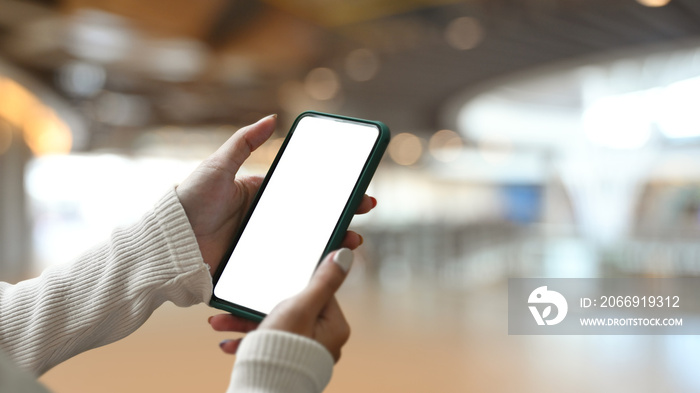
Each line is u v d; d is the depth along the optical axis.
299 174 0.86
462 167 19.47
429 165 19.72
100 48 8.13
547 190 12.94
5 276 8.49
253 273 0.82
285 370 0.50
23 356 0.74
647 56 8.30
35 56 8.95
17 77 9.80
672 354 4.13
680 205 10.45
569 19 6.45
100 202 22.05
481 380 3.52
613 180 11.41
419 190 19.95
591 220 11.55
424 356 4.09
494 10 6.30
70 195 21.80
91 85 12.95
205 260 0.84
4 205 9.75
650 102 10.95
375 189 18.11
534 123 15.90
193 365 3.75
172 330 4.80
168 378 3.47
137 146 21.41
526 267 7.66
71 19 6.71
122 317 0.77
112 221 21.81
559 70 9.33
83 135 19.11
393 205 18.69
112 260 0.77
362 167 0.83
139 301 0.75
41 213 20.69
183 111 17.45
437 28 7.18
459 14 6.55
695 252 6.36
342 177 0.84
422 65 9.24
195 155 21.94
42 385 0.38
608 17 6.36
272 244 0.83
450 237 8.95
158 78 11.50
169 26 6.99
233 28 7.29
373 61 9.11
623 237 7.09
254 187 0.91
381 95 12.26
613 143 11.42
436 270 8.91
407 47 8.15
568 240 7.51
